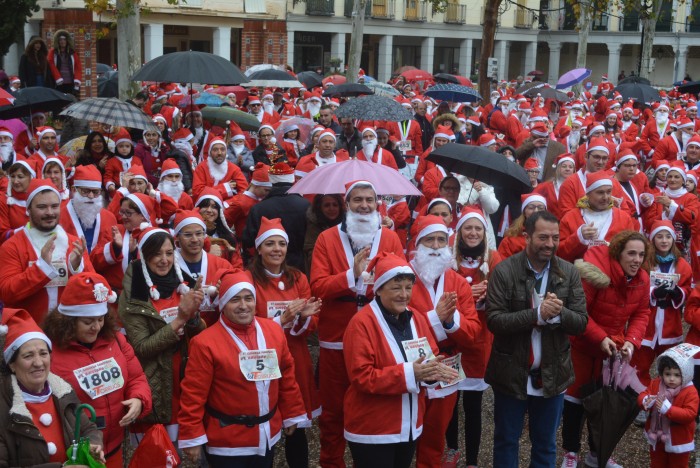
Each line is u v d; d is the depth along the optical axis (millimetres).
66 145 11844
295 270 6230
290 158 13477
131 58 17594
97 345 4957
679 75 56719
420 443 5980
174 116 14938
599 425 6234
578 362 6551
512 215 9727
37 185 6254
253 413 5199
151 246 5699
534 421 5926
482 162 8023
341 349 6223
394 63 50219
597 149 9172
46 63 18906
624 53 59750
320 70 37938
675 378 6152
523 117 20141
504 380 5816
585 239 7238
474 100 18984
